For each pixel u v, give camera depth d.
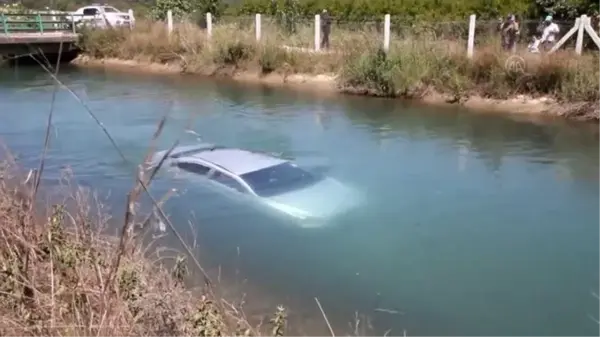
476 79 15.06
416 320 5.28
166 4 26.38
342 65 17.12
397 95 15.48
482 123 12.45
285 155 9.66
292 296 5.58
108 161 9.10
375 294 5.68
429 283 5.85
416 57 15.97
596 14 17.19
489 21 18.36
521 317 5.33
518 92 14.42
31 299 3.74
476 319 5.30
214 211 7.08
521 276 5.99
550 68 14.10
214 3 25.36
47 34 24.17
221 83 17.84
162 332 3.67
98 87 16.98
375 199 7.70
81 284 3.75
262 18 22.38
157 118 12.48
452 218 7.27
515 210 7.55
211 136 10.96
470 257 6.36
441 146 10.53
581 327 5.18
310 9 24.08
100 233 5.09
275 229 6.76
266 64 18.45
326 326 5.15
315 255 6.30
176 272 5.15
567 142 10.87
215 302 4.43
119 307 3.59
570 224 7.16
